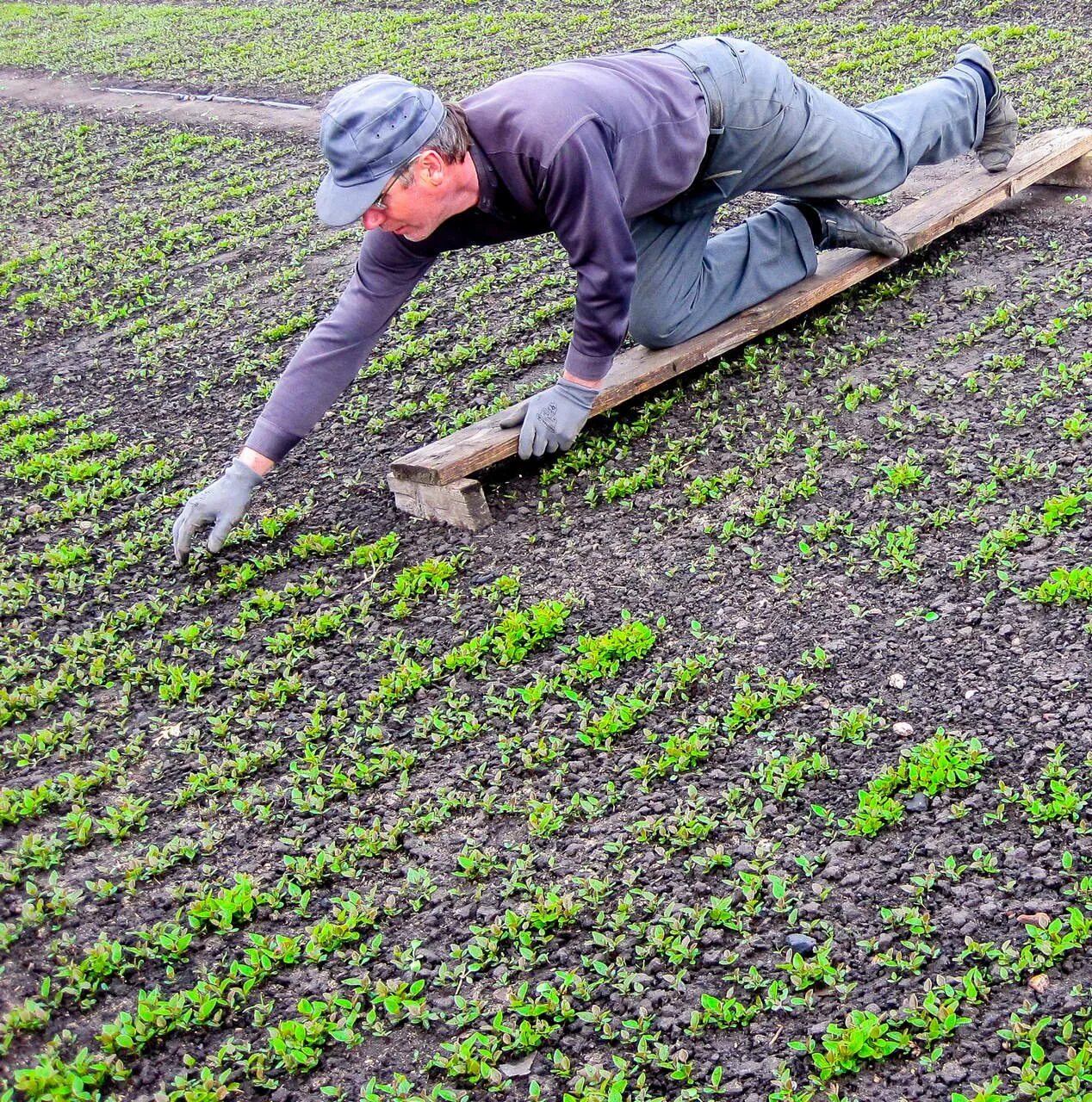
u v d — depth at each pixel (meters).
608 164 3.97
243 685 4.14
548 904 3.11
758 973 2.88
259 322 7.10
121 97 13.03
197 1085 2.79
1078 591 3.76
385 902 3.25
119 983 3.10
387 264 4.32
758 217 5.33
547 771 3.59
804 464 4.75
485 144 3.91
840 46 9.95
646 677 3.85
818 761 3.39
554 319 6.48
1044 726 3.39
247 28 15.53
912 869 3.09
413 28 13.89
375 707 3.95
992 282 5.80
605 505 4.75
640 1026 2.81
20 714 4.11
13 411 6.53
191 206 9.23
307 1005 2.92
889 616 3.92
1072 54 8.61
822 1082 2.66
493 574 4.46
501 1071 2.79
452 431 5.42
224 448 5.76
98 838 3.58
